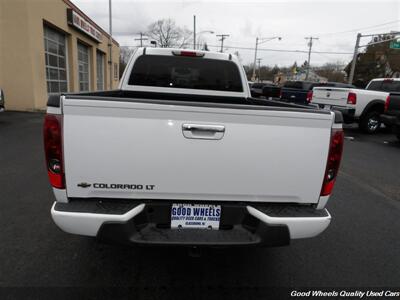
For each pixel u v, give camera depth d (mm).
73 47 17141
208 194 2172
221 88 4508
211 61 4414
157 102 1995
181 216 2225
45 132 2002
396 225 3812
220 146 2090
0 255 2832
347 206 4379
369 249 3219
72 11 15961
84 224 2049
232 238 2178
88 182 2068
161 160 2070
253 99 4363
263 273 2742
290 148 2154
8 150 6719
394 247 3275
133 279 2574
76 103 1950
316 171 2223
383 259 3037
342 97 10461
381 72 53094
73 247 3014
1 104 9398
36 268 2658
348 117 10547
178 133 2043
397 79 11500
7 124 9883
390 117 9133
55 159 2035
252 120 2076
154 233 2164
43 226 3402
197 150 2080
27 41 12375
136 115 1998
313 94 11594
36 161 5922
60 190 2082
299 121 2121
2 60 12391
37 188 4516
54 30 15234
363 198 4715
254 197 2225
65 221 2041
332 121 2166
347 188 5164
